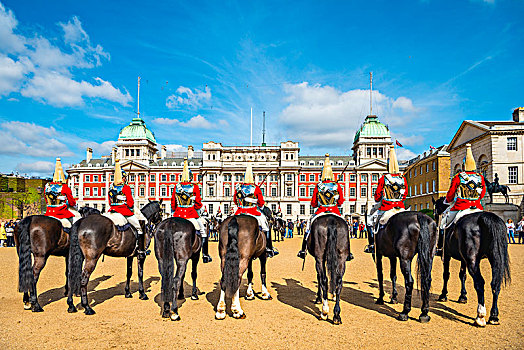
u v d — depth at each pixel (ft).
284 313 30.81
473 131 167.63
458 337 24.97
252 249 30.58
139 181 302.66
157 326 27.27
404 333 25.77
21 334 25.55
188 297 36.96
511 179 149.59
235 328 26.81
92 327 27.04
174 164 305.94
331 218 29.32
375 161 285.43
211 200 291.38
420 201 232.12
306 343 23.85
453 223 31.55
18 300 35.55
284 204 288.30
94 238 30.42
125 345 23.52
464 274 34.30
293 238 155.84
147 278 48.70
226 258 28.07
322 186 33.78
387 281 46.21
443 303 34.30
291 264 63.00
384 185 33.47
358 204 286.66
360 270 55.36
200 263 64.69
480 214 28.45
